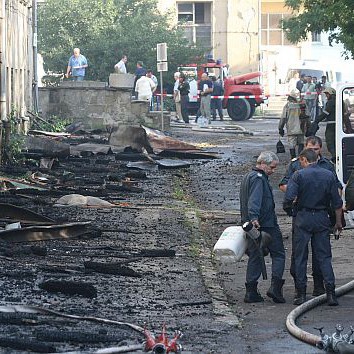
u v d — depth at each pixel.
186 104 76.25
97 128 63.56
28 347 15.06
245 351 15.91
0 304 17.92
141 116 63.66
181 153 48.75
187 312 18.69
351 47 47.75
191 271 22.62
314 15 54.44
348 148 28.34
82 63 70.50
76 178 38.47
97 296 19.34
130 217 29.86
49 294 19.14
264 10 108.31
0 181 34.31
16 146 41.50
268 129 71.56
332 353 15.80
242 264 24.22
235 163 47.22
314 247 20.00
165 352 15.05
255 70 106.12
